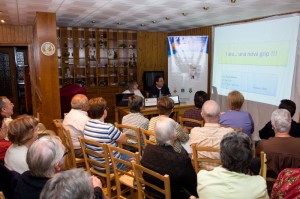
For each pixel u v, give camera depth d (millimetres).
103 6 4422
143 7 4516
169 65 6227
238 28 5648
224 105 6211
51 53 4898
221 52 6191
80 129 2957
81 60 7750
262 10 4738
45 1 4000
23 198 1316
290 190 1328
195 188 1775
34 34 6453
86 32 7617
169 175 1731
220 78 6277
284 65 4723
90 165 2781
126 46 8141
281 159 1871
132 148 3035
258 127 5309
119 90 8039
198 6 4414
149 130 2875
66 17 5641
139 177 1988
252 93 5422
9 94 8617
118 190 2404
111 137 2555
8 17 5590
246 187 1268
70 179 962
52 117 5000
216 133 2234
